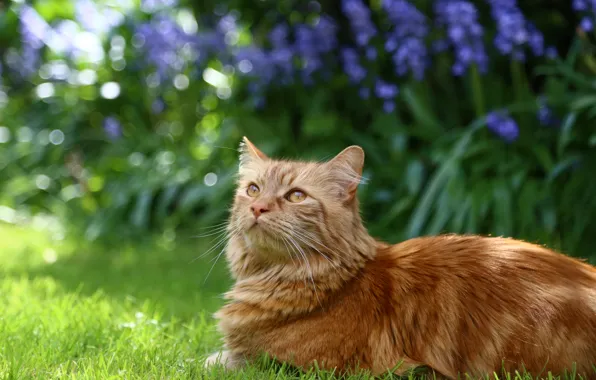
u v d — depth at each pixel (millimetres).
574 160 2287
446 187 2328
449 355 1632
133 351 1717
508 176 2367
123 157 3389
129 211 3191
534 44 2426
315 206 1674
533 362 1610
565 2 2809
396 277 1676
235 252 1729
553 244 2285
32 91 3920
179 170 3182
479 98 2465
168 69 3270
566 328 1610
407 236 2301
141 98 3623
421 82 2738
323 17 3061
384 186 2723
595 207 2273
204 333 1847
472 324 1636
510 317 1627
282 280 1679
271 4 3289
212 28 3408
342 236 1677
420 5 2736
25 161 3740
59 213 3361
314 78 3049
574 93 2361
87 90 3676
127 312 1960
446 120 2797
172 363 1689
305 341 1654
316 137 2939
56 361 1689
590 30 2502
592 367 1606
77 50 3674
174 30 3189
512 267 1662
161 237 3029
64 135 3674
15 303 1964
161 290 2182
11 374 1600
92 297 2027
